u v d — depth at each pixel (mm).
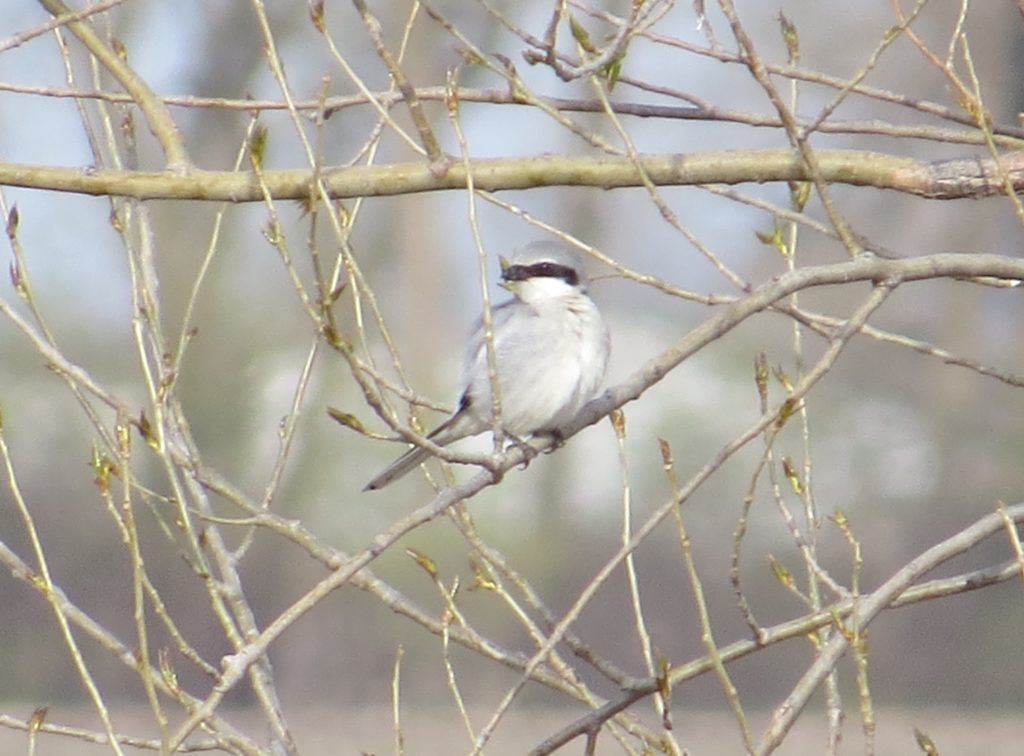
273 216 4320
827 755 4891
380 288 23250
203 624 18469
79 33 5441
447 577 19656
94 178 5078
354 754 14477
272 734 5168
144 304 5332
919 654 18469
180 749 4938
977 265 4715
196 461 5355
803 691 4355
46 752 14102
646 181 4734
